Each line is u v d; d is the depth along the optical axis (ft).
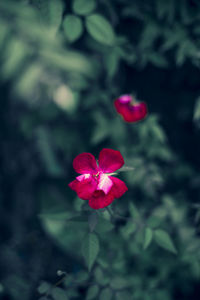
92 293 2.14
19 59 2.56
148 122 2.63
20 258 2.76
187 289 2.54
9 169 3.60
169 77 2.82
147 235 2.05
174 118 2.93
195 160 3.00
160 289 2.45
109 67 2.49
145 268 2.47
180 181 2.86
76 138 3.18
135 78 2.92
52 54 2.61
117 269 2.32
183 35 2.47
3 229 3.52
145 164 2.61
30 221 3.49
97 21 2.06
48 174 3.54
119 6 2.49
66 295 2.04
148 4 2.48
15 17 2.54
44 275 2.56
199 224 2.49
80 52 2.93
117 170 1.91
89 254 1.89
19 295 2.41
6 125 3.38
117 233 2.40
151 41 2.48
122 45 2.44
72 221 1.90
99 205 1.87
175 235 2.46
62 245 2.74
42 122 3.22
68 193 3.48
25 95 2.88
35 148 3.51
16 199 3.57
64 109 2.92
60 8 2.01
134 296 2.38
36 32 2.56
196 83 2.76
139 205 2.60
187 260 2.43
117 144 2.68
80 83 2.75
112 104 2.73
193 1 2.46
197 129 2.81
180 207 2.52
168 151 2.67
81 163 1.91
